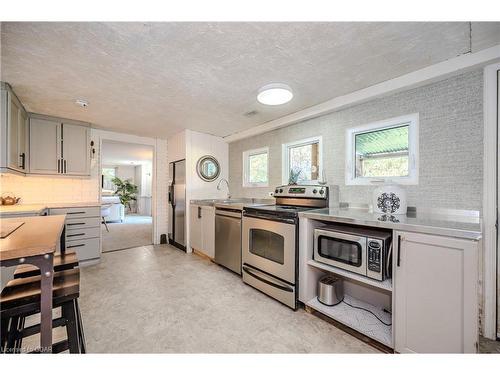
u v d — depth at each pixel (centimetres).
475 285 109
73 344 107
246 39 144
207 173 395
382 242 150
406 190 194
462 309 113
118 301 208
